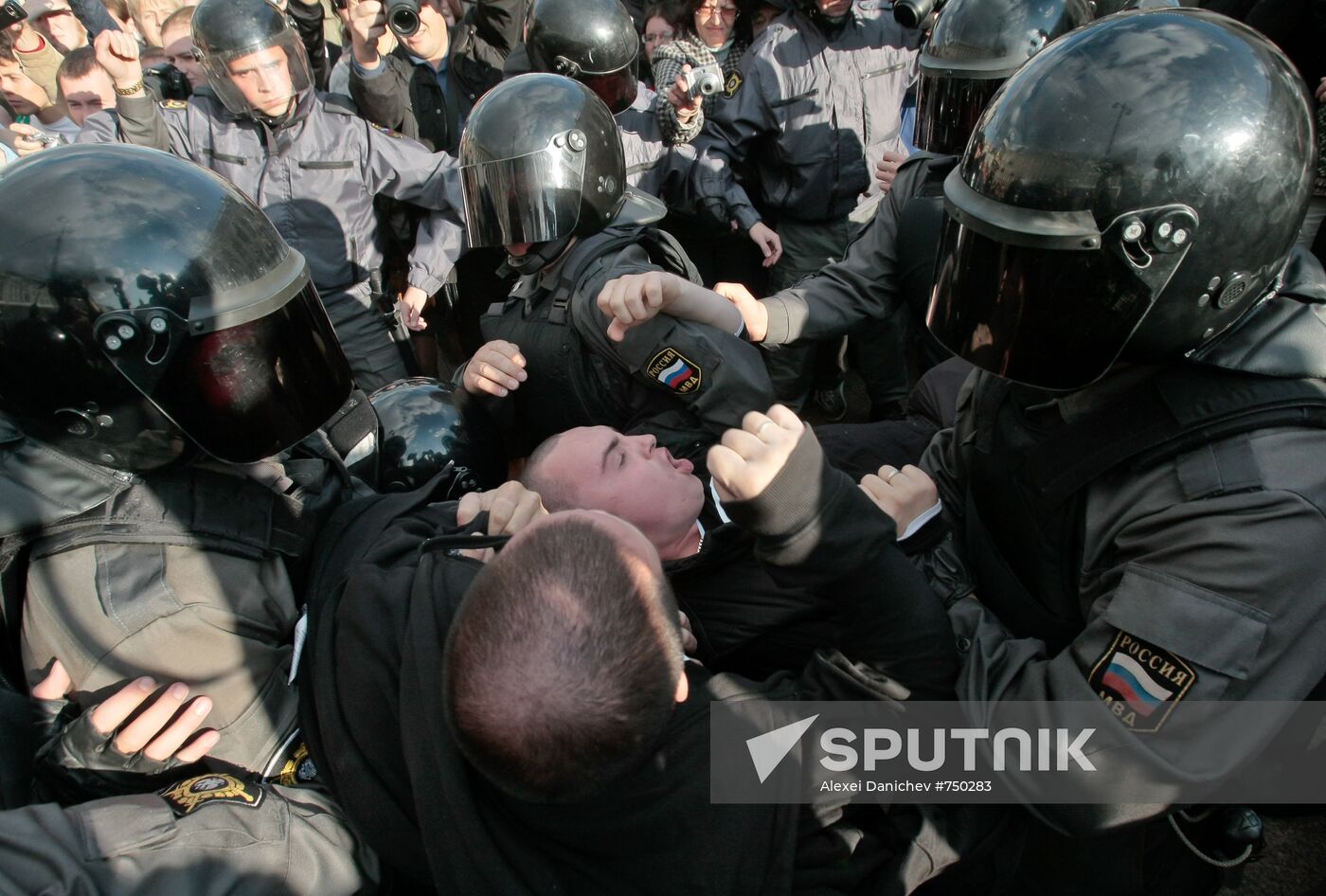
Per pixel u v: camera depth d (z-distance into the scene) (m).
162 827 1.08
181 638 1.18
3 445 1.17
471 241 1.87
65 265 1.09
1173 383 1.12
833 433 2.07
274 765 1.27
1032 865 1.33
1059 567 1.27
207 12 2.57
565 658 0.86
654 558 0.98
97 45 2.67
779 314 2.03
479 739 0.87
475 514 1.40
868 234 2.20
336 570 1.34
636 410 1.80
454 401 1.98
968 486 1.47
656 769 1.03
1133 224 1.01
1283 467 1.03
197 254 1.15
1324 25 2.79
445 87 3.66
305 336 1.28
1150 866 1.37
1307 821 1.95
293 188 2.83
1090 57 1.08
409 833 1.08
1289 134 1.03
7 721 1.17
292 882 1.14
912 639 1.17
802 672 1.31
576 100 1.80
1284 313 1.09
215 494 1.26
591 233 1.83
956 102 1.96
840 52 3.18
